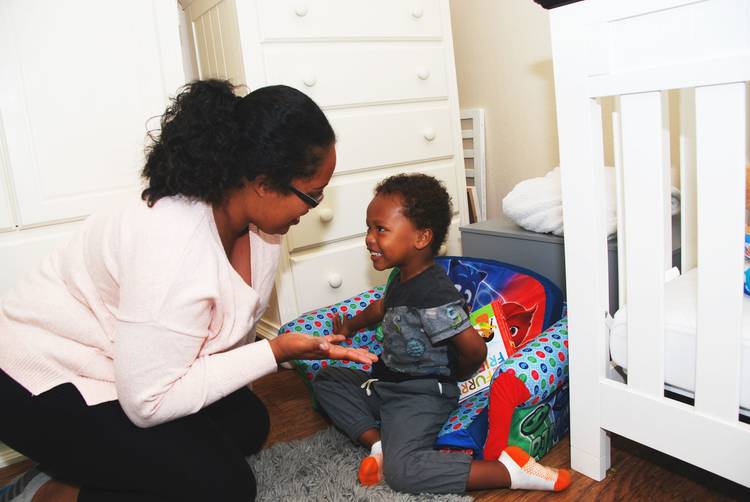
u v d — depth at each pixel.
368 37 1.58
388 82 1.62
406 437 1.05
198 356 0.87
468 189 1.97
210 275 0.79
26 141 1.21
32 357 0.83
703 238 0.79
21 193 1.21
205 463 0.88
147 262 0.75
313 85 1.50
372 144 1.62
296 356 0.90
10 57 1.17
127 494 0.88
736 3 0.69
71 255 0.86
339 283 1.61
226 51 1.52
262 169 0.78
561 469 1.01
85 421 0.83
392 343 1.18
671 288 0.98
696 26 0.73
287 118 0.77
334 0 1.51
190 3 1.67
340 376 1.22
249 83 1.43
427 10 1.67
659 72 0.78
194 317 0.77
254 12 1.41
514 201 1.47
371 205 1.18
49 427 0.83
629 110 0.83
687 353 0.87
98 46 1.27
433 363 1.14
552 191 1.44
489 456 1.06
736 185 0.74
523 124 1.87
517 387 1.01
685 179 1.06
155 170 0.80
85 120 1.27
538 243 1.44
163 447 0.86
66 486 0.92
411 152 1.70
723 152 0.74
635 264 0.88
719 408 0.82
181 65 1.38
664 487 1.00
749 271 0.90
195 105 0.78
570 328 0.99
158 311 0.74
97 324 0.85
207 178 0.78
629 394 0.93
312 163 0.81
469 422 1.12
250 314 0.91
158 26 1.34
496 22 1.87
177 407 0.79
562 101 0.90
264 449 1.21
